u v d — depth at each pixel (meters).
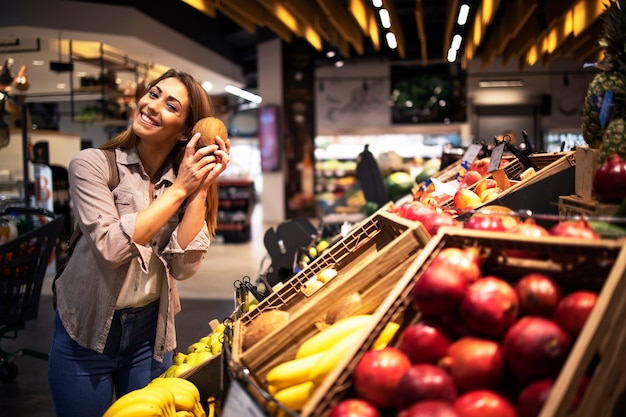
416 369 1.16
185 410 1.92
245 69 18.30
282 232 4.01
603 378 1.09
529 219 1.64
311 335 1.51
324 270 1.96
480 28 8.93
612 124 1.65
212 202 2.36
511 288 1.22
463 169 3.38
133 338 2.24
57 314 2.19
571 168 2.11
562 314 1.17
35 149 9.98
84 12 10.09
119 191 2.17
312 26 9.87
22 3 9.55
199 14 13.92
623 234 1.40
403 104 16.12
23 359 5.10
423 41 10.23
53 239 4.33
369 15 9.34
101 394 2.19
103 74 11.52
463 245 1.39
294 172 16.47
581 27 6.33
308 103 16.42
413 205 1.86
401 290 1.33
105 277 2.10
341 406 1.18
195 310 6.55
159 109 2.18
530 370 1.11
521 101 15.13
